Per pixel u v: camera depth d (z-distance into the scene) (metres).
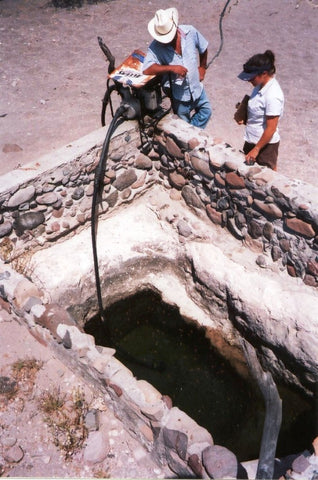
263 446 3.59
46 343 4.95
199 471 3.84
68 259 6.02
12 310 5.13
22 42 9.66
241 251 5.88
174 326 6.12
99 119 7.86
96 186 5.79
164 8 10.45
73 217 6.09
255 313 5.59
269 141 5.60
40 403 4.68
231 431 5.25
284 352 5.46
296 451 5.07
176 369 5.77
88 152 5.77
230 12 10.22
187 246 6.15
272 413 3.67
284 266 5.61
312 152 7.17
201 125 6.44
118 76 5.76
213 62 8.91
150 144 6.15
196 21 10.00
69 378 4.83
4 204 5.54
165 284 6.39
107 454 4.40
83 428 4.50
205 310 6.18
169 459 4.12
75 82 8.62
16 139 7.57
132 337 6.03
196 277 6.05
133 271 6.28
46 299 5.02
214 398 5.53
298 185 5.23
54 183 5.71
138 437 4.41
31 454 4.40
